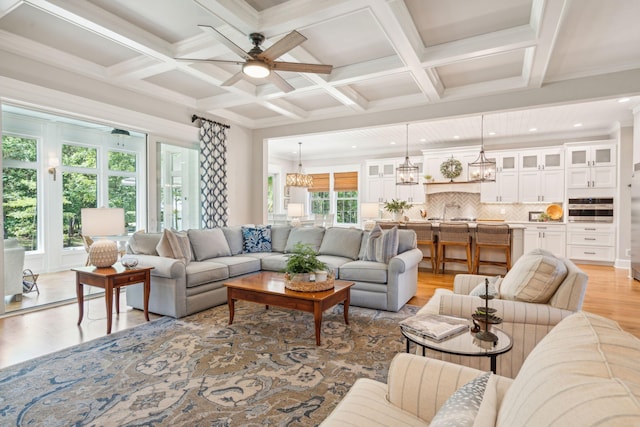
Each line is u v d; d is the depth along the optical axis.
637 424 0.43
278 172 10.41
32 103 3.53
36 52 3.49
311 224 8.71
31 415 1.86
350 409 1.20
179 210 5.34
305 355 2.63
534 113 5.88
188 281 3.57
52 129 6.05
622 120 6.34
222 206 5.82
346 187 10.01
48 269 6.02
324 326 3.28
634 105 5.42
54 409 1.92
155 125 4.79
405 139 8.15
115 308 3.77
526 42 3.10
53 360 2.53
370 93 4.92
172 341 2.88
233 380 2.24
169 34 3.30
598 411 0.47
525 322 1.98
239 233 5.06
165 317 3.52
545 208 7.77
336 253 4.62
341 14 2.72
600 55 3.60
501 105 4.46
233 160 6.18
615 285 5.08
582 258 6.96
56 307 3.88
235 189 6.24
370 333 3.10
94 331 3.12
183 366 2.44
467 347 1.58
